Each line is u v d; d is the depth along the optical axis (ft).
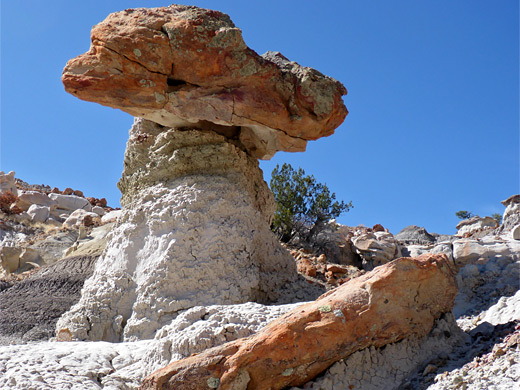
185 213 37.99
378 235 65.36
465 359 23.53
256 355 21.95
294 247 64.54
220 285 36.29
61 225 101.09
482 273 36.58
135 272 38.04
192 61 37.45
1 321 47.16
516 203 62.13
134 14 37.86
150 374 22.79
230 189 39.45
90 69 36.91
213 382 21.67
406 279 24.56
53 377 23.40
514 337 22.85
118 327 36.11
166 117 40.29
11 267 73.05
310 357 22.36
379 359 23.48
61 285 54.70
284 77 39.78
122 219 41.09
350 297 23.72
